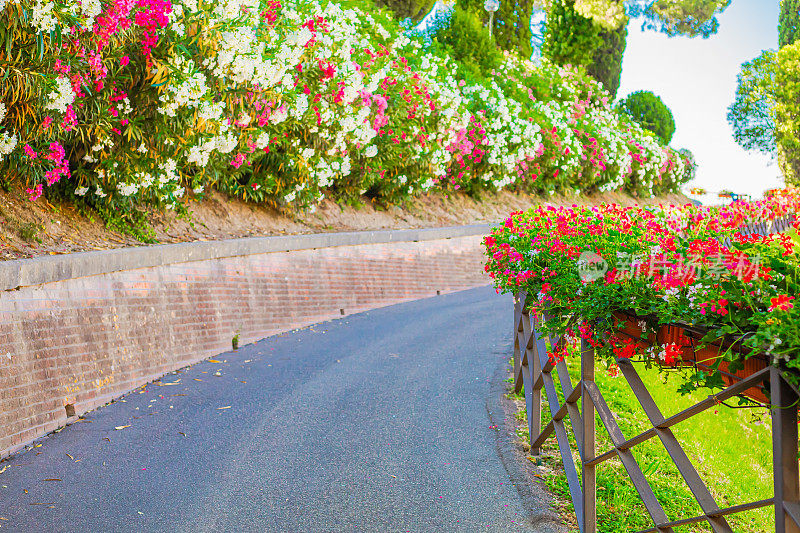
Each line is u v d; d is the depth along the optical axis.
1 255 6.98
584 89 30.78
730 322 2.97
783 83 29.97
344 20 14.18
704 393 7.84
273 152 12.01
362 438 6.06
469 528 4.52
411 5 26.47
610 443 6.10
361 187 15.18
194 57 8.99
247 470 5.38
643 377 8.00
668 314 3.24
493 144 19.80
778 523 2.62
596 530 4.53
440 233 15.92
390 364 8.49
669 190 34.50
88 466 5.40
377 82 13.78
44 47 6.96
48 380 6.17
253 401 7.05
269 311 10.35
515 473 5.32
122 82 8.41
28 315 6.09
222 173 11.23
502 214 20.62
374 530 4.48
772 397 2.64
